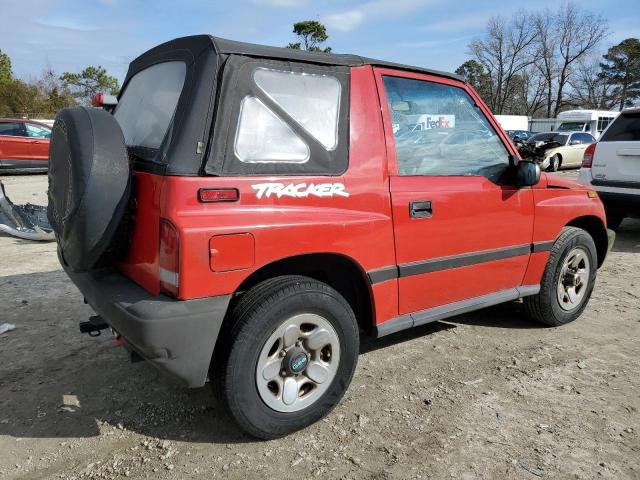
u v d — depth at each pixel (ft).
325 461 8.57
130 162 8.77
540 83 205.26
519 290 12.82
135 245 8.50
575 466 8.47
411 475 8.25
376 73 10.18
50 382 10.98
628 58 211.61
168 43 9.88
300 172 8.86
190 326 7.88
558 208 13.20
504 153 12.19
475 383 11.09
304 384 9.27
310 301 8.83
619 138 23.47
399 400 10.40
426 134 10.82
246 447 8.91
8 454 8.68
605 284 18.15
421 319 10.83
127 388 10.78
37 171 49.55
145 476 8.18
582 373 11.57
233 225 8.00
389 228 9.93
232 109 8.29
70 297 16.02
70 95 152.15
